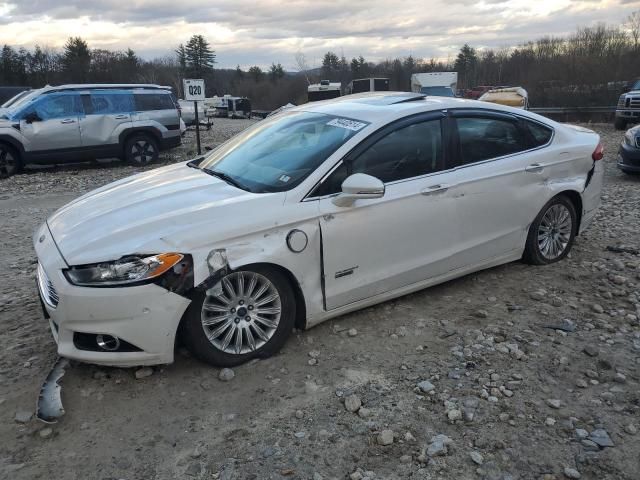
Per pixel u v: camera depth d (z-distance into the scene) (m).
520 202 4.78
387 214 3.97
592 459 2.75
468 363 3.59
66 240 3.45
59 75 77.06
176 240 3.27
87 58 80.25
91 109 13.64
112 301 3.17
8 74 72.94
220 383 3.44
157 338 3.27
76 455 2.86
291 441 2.93
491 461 2.75
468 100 4.67
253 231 3.46
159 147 14.66
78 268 3.22
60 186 11.62
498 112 4.73
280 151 4.20
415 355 3.74
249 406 3.22
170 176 4.43
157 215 3.50
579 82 27.56
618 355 3.70
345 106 4.55
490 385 3.37
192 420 3.11
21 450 2.89
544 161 4.91
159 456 2.84
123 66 81.12
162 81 82.94
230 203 3.57
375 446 2.88
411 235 4.14
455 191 4.32
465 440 2.90
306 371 3.56
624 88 22.25
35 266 5.81
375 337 3.97
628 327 4.09
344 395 3.30
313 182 3.74
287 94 66.19
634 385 3.36
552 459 2.76
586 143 5.29
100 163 15.13
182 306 3.29
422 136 4.25
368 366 3.61
